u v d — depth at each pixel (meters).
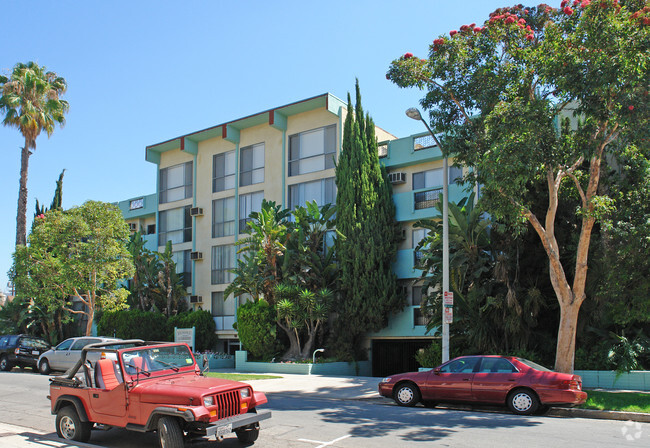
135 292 33.19
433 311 21.42
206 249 32.84
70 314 37.28
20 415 12.78
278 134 30.61
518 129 13.83
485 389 12.84
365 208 25.16
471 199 23.23
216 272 32.12
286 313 24.33
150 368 9.04
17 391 17.12
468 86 16.06
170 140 34.62
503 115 14.06
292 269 25.66
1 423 11.78
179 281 33.06
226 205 32.38
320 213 27.45
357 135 25.83
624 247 15.63
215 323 31.61
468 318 19.55
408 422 11.20
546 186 18.39
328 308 24.58
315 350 25.11
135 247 32.66
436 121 17.09
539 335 19.12
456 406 13.90
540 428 10.52
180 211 34.88
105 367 8.96
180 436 8.00
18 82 32.25
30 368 27.77
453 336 20.38
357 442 9.23
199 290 32.81
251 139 31.80
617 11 13.91
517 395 12.48
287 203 29.69
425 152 26.31
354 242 24.83
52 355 22.94
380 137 30.81
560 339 15.29
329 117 28.77
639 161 17.16
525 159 13.59
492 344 19.12
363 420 11.46
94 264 26.84
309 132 29.47
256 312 25.59
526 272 19.30
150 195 37.69
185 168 35.06
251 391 8.83
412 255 25.80
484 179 14.88
